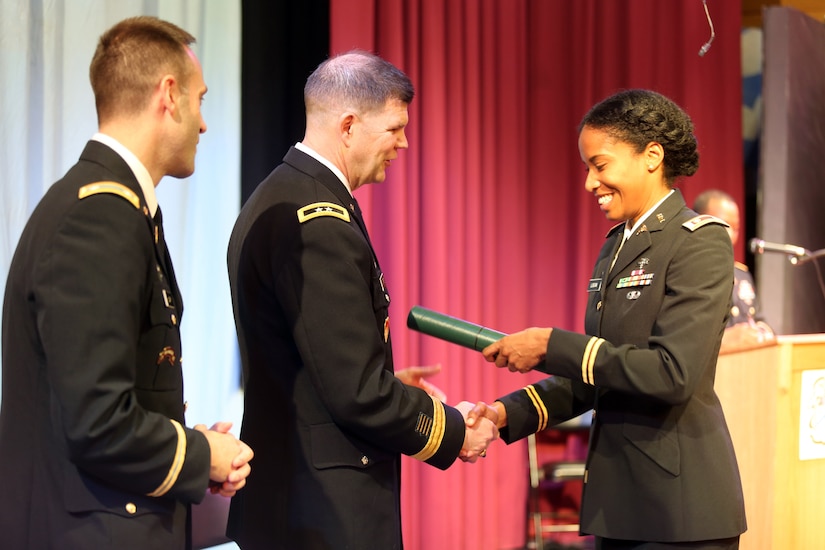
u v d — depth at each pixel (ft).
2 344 4.60
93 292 4.12
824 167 13.74
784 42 12.99
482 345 6.07
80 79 9.50
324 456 5.34
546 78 12.84
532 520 13.14
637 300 5.48
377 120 5.60
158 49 4.64
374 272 5.55
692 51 13.06
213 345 10.55
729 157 13.39
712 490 5.29
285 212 5.35
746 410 7.87
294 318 5.17
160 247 4.73
